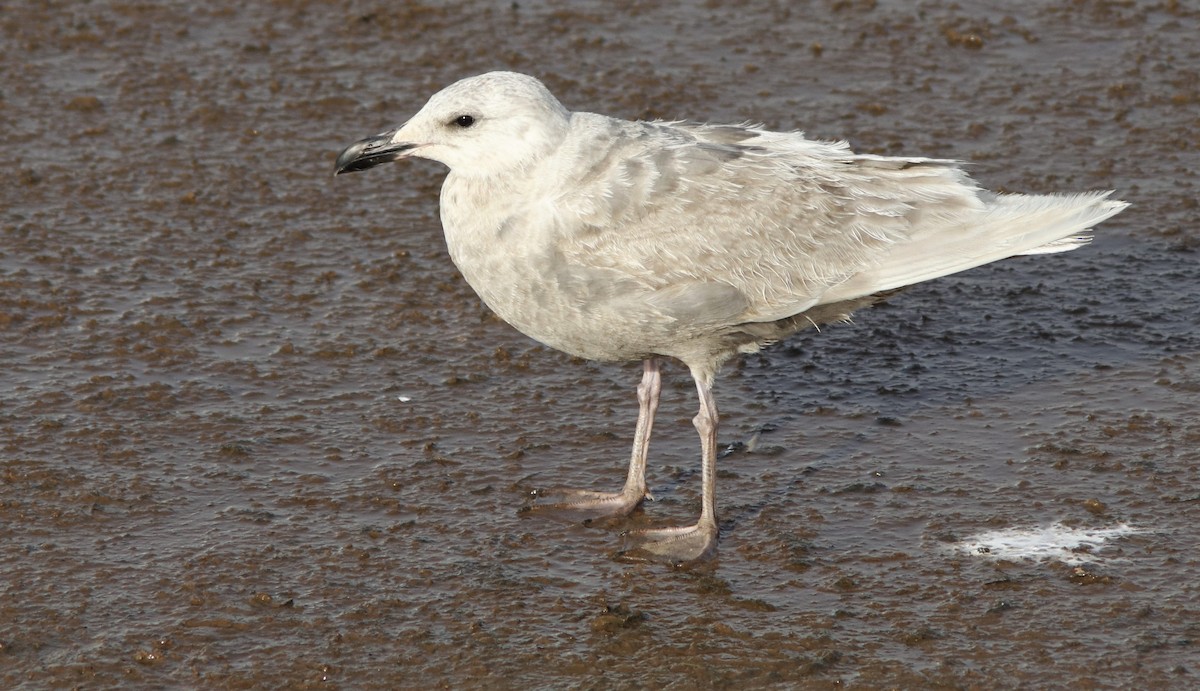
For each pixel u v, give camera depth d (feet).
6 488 42.01
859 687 33.91
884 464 43.45
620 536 40.60
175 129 65.87
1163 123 65.16
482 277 39.27
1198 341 49.73
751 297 39.11
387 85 69.77
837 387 48.03
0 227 57.67
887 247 39.63
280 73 70.90
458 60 71.92
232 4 77.87
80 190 60.70
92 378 47.98
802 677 34.30
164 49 73.00
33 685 34.24
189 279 54.60
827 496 41.96
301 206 60.18
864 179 40.22
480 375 48.98
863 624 36.22
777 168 39.70
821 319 41.24
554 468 43.86
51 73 70.44
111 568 38.55
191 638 35.88
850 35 74.38
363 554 39.34
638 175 38.60
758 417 46.44
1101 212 39.01
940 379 48.21
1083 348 49.70
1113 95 67.72
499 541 40.19
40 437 44.57
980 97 68.03
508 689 34.14
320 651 35.47
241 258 56.24
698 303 38.32
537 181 38.47
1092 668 34.24
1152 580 37.52
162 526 40.52
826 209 39.55
